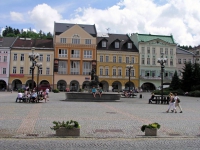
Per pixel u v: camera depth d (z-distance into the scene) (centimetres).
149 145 1000
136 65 8119
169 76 8275
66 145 975
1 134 1155
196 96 5541
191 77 6338
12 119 1616
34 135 1149
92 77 3988
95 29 8212
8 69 7394
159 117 1894
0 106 2473
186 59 8531
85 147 946
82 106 2659
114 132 1259
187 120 1770
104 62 7894
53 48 7631
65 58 7631
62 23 8112
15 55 7475
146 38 8500
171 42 8550
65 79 7612
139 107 2733
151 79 8100
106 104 3025
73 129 1151
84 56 7744
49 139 1083
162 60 3531
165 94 5672
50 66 7594
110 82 7912
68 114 1933
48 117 1742
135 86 8044
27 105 2659
